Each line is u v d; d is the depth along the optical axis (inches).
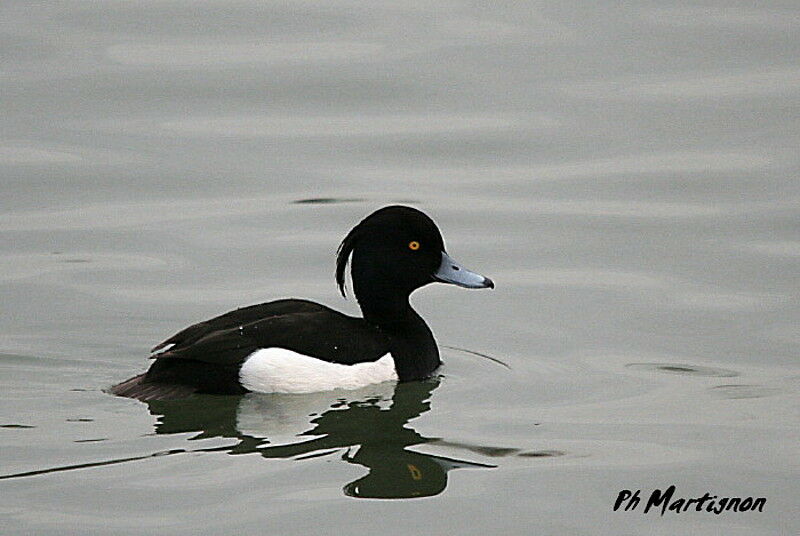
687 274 550.6
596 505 363.6
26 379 450.3
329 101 709.3
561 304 528.4
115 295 527.2
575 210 609.9
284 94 712.4
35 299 521.3
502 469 385.1
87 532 340.8
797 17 785.6
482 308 529.7
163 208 613.9
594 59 743.7
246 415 421.4
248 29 778.8
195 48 753.0
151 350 450.3
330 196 622.2
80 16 788.6
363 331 454.3
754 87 710.5
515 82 722.2
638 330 502.9
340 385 441.1
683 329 502.0
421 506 360.5
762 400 438.6
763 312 513.3
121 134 675.4
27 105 695.1
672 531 351.6
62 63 732.0
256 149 665.6
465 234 588.7
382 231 465.7
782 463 389.7
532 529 349.1
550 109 698.2
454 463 389.1
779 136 666.2
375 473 379.9
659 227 592.7
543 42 761.0
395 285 465.1
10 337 485.7
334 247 576.4
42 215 605.0
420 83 720.3
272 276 550.6
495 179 639.8
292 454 392.8
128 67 730.2
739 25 776.9
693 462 390.3
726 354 479.8
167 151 660.7
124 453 388.8
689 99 702.5
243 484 370.3
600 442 405.1
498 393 447.8
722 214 601.9
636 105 700.0
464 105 703.7
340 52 749.9
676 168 642.8
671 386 452.4
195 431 406.6
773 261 557.3
